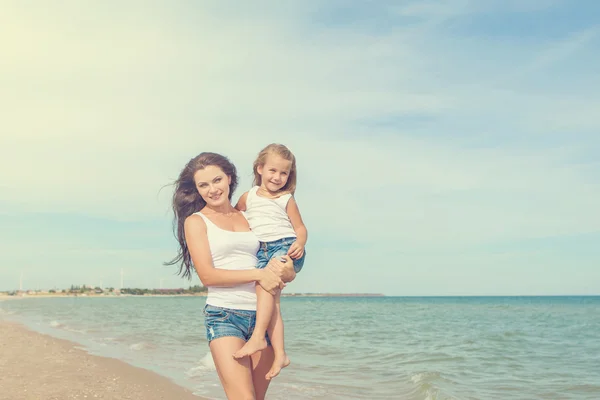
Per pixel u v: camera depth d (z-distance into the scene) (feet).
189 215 13.07
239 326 11.87
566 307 183.01
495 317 106.52
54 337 48.88
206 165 12.40
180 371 28.86
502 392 26.61
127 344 43.37
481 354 42.01
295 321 87.61
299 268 13.08
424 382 26.71
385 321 88.02
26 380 25.57
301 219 13.74
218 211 12.66
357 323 81.51
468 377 30.99
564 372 33.37
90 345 42.11
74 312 115.03
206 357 32.94
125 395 22.67
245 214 13.50
